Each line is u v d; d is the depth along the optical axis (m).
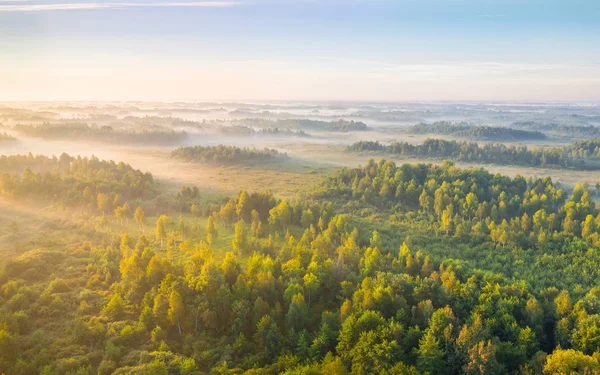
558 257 124.25
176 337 83.12
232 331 83.25
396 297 85.88
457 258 124.00
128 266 97.38
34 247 123.50
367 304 83.06
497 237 137.25
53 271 108.25
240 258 116.00
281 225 144.12
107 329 82.12
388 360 70.81
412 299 89.56
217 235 136.38
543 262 122.81
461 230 143.12
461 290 90.31
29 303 91.19
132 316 87.69
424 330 77.50
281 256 110.25
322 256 107.75
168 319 83.25
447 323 78.50
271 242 120.75
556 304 87.62
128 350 77.00
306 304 90.19
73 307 91.38
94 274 106.75
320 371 69.81
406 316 82.44
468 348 71.38
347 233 126.12
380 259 104.88
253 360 76.38
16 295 90.94
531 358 74.75
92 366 72.56
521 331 78.06
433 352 71.25
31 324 84.62
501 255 128.25
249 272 95.00
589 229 138.12
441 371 71.69
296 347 78.62
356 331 76.25
